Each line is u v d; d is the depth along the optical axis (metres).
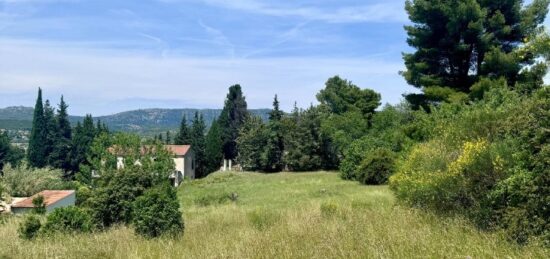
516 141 7.97
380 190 22.69
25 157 80.25
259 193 29.34
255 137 58.84
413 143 19.77
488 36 25.00
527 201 7.14
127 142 34.06
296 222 10.77
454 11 25.36
